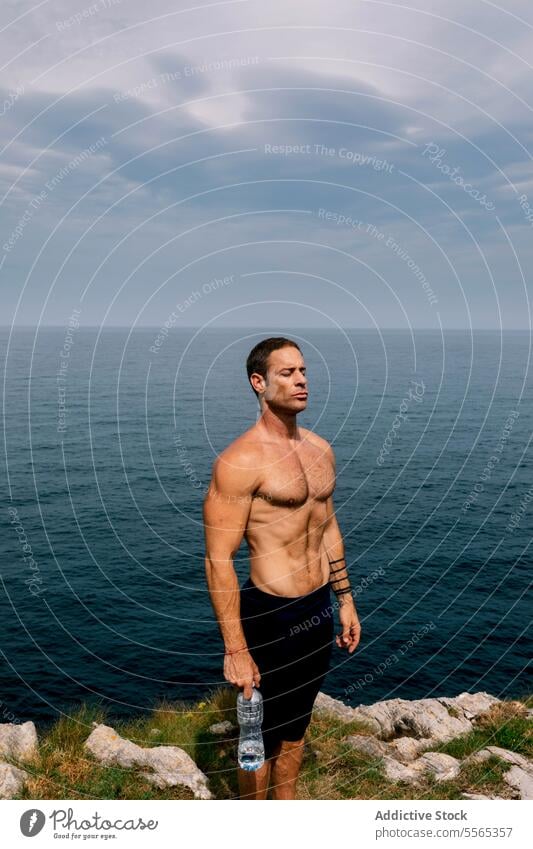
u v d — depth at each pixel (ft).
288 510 9.52
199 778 13.23
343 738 15.62
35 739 13.88
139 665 61.93
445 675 60.95
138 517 103.55
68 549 91.35
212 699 18.65
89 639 66.74
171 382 195.52
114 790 12.48
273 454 9.44
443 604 76.02
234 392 153.28
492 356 379.35
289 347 9.60
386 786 13.51
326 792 13.11
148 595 77.36
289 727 10.28
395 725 16.90
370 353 309.22
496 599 77.71
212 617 72.38
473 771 14.19
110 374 241.14
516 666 63.10
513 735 16.08
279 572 9.60
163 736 15.81
